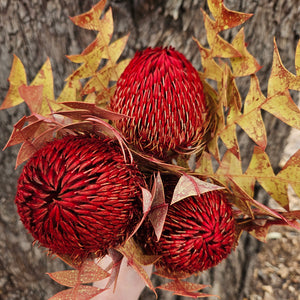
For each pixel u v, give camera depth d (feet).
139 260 1.83
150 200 1.72
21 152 1.87
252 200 1.83
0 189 3.89
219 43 1.91
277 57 1.82
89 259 1.89
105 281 2.16
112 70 2.10
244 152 3.47
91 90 2.08
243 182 1.94
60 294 1.84
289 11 3.03
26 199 1.75
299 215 1.90
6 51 3.03
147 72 1.81
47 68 2.05
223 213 1.84
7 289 4.37
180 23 2.63
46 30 2.83
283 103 1.85
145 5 2.56
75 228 1.72
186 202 1.83
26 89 1.89
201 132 1.90
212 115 1.97
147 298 3.97
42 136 1.85
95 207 1.70
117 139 1.79
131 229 1.79
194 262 1.82
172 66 1.81
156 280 3.93
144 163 1.87
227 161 1.95
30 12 2.82
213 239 1.81
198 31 2.66
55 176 1.73
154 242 1.86
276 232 6.24
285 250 6.05
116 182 1.73
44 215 1.72
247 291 5.10
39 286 4.27
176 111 1.80
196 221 1.82
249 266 4.88
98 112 1.73
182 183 1.75
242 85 3.04
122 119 1.83
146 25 2.61
